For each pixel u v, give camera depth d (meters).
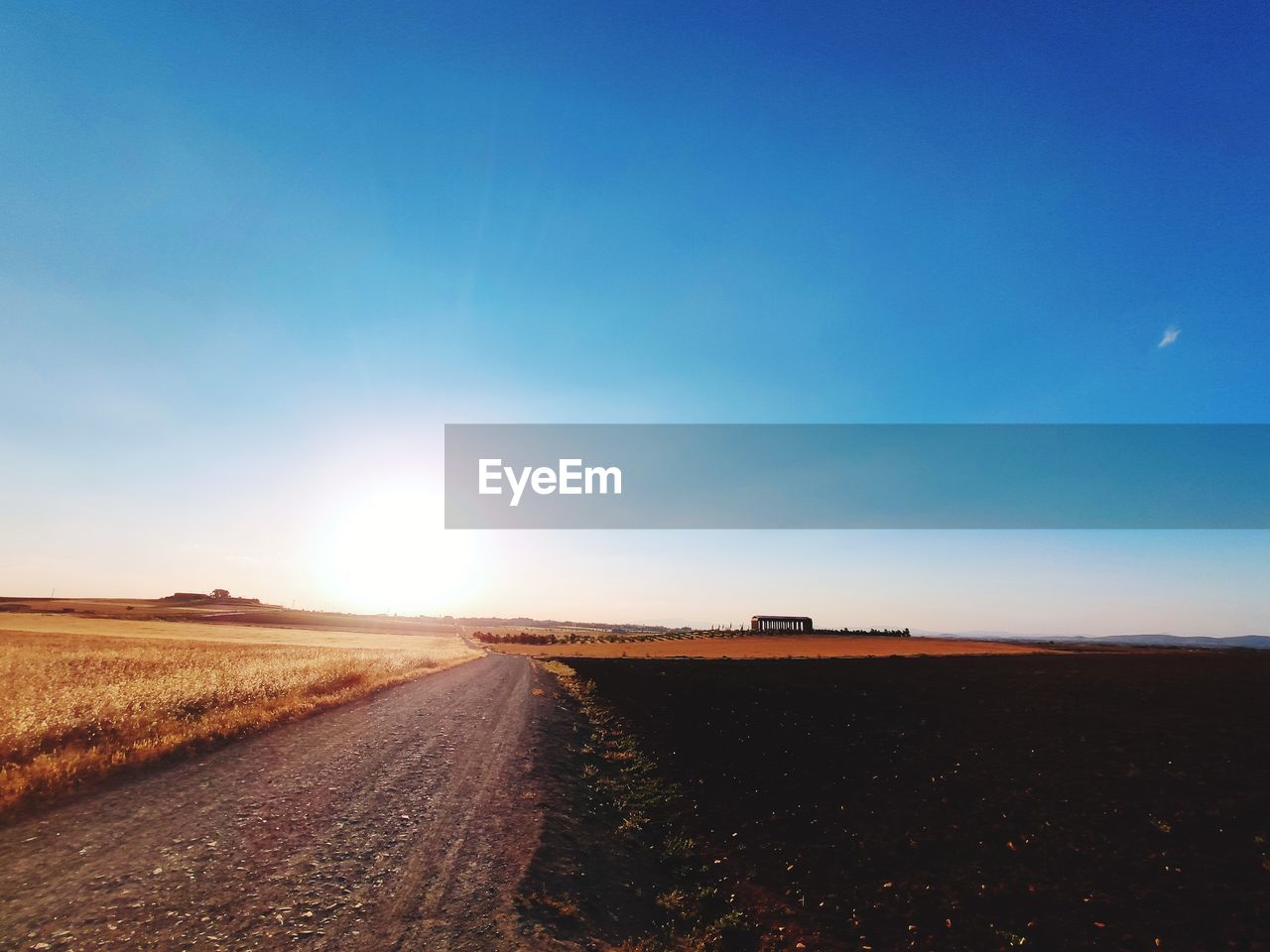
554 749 17.84
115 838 8.74
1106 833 11.45
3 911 6.48
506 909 7.52
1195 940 8.20
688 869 10.50
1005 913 9.02
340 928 6.70
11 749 11.90
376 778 13.05
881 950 8.23
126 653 38.38
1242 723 19.36
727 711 24.94
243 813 10.21
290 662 33.16
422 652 67.25
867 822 12.41
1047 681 30.55
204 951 6.00
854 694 28.34
